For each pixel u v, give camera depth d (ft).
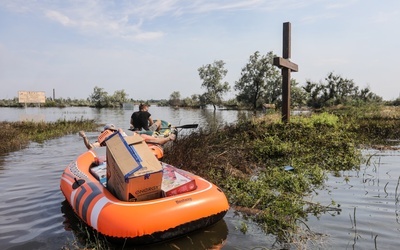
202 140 26.66
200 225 12.30
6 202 16.42
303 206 14.94
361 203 15.23
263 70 160.04
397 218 13.38
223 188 17.97
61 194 17.69
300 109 113.50
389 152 28.17
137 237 11.04
